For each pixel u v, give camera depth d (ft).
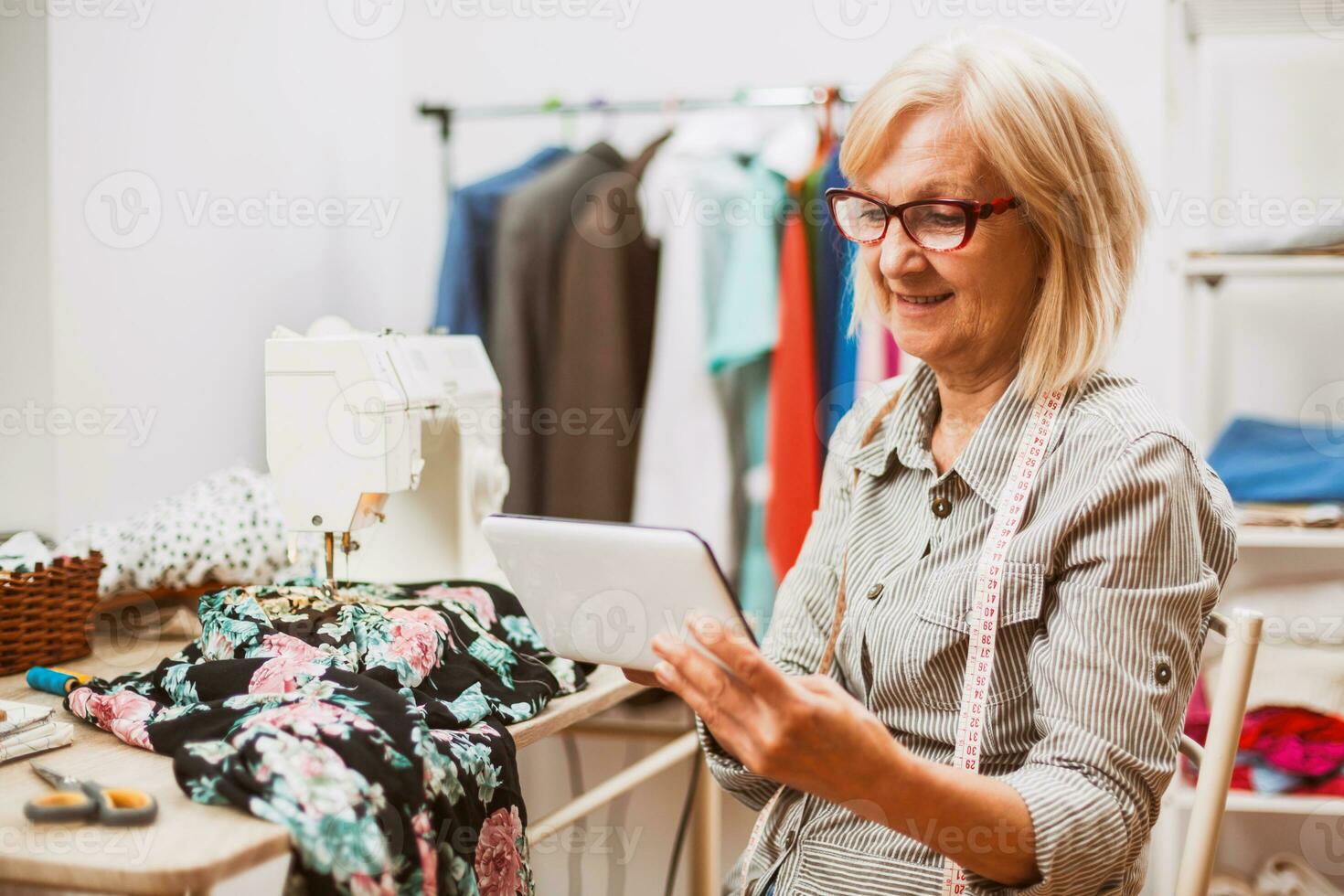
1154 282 7.53
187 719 3.55
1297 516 6.56
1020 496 3.35
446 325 7.54
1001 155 3.29
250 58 6.92
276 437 4.46
